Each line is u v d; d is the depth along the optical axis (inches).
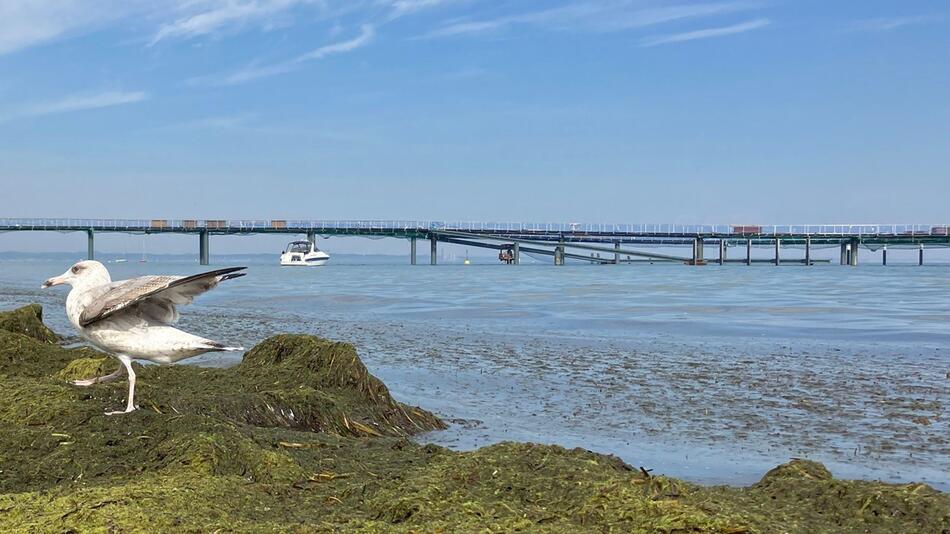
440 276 3282.5
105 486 233.8
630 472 250.4
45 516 199.8
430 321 1010.7
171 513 201.3
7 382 351.3
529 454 250.5
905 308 1259.8
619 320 1030.4
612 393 494.3
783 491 226.8
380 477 248.4
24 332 623.2
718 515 194.9
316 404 392.5
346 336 814.5
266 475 245.1
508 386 519.8
